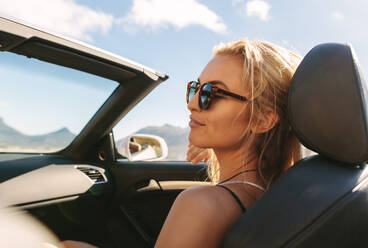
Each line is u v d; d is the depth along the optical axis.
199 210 0.66
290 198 0.62
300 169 0.70
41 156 2.15
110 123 2.22
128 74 1.92
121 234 2.22
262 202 0.65
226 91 0.88
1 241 1.60
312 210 0.59
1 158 1.94
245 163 0.89
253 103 0.85
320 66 0.70
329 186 0.62
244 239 0.61
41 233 1.82
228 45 0.93
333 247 0.57
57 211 1.94
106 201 2.26
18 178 1.73
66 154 2.30
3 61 1.73
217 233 0.66
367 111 0.64
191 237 0.64
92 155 2.34
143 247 2.16
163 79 2.06
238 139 0.89
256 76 0.86
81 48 1.66
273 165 0.94
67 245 1.08
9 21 1.40
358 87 0.64
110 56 1.77
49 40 1.55
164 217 2.21
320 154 0.71
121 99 2.09
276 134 0.92
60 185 1.88
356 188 0.61
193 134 0.94
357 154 0.63
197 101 0.93
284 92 0.89
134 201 2.27
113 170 2.29
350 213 0.59
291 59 0.94
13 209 1.67
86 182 2.04
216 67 0.91
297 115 0.72
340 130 0.65
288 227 0.58
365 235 0.61
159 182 2.25
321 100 0.68
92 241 2.14
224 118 0.88
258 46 0.90
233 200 0.72
